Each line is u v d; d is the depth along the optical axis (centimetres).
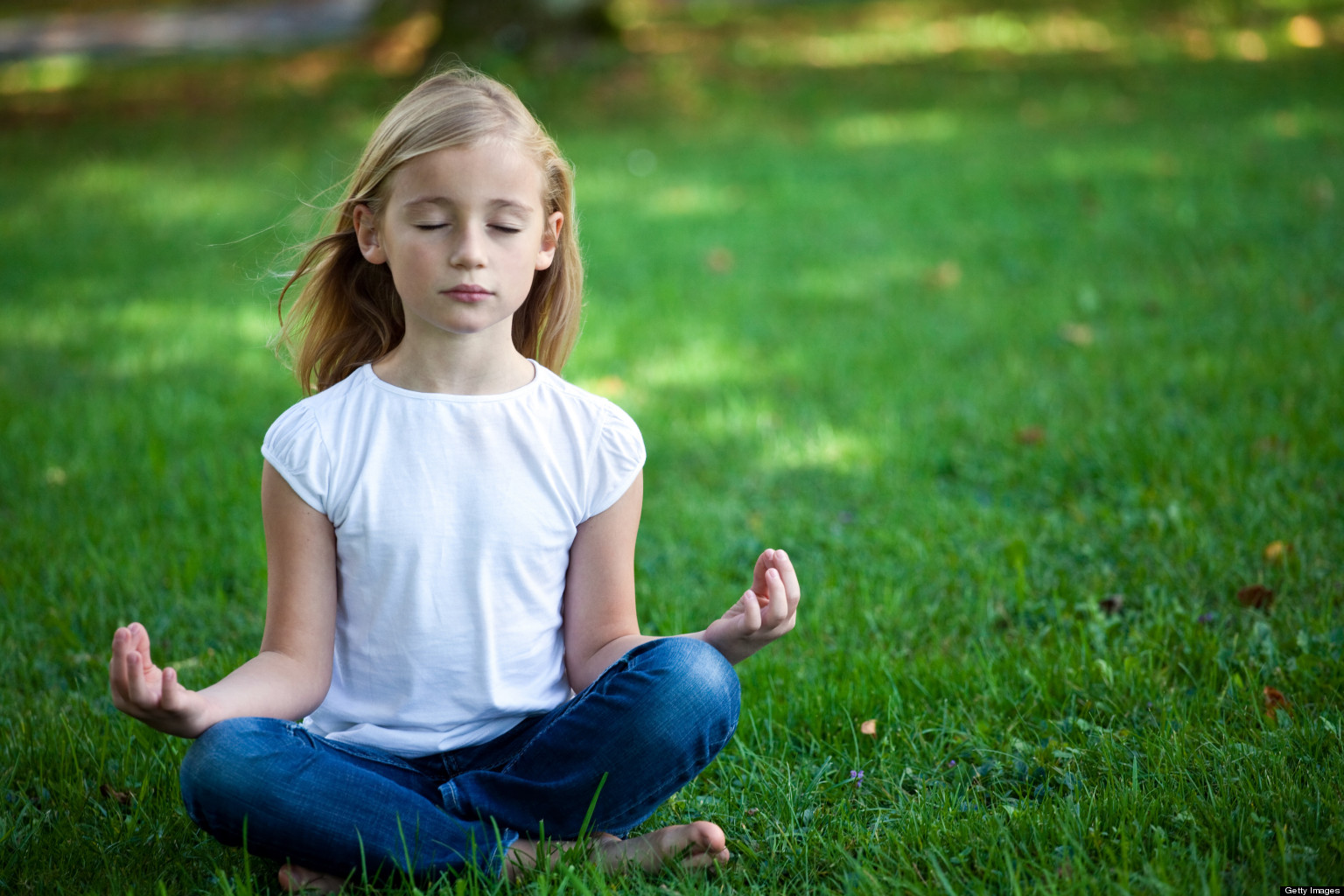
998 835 204
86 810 225
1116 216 712
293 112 1262
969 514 363
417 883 193
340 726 207
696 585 332
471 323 195
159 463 412
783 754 242
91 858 209
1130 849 196
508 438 204
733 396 471
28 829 217
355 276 219
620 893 192
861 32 1539
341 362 225
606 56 1338
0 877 203
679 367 513
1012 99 1166
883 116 1134
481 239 193
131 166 1036
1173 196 743
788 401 470
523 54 1338
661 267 677
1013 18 1531
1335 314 505
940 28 1522
